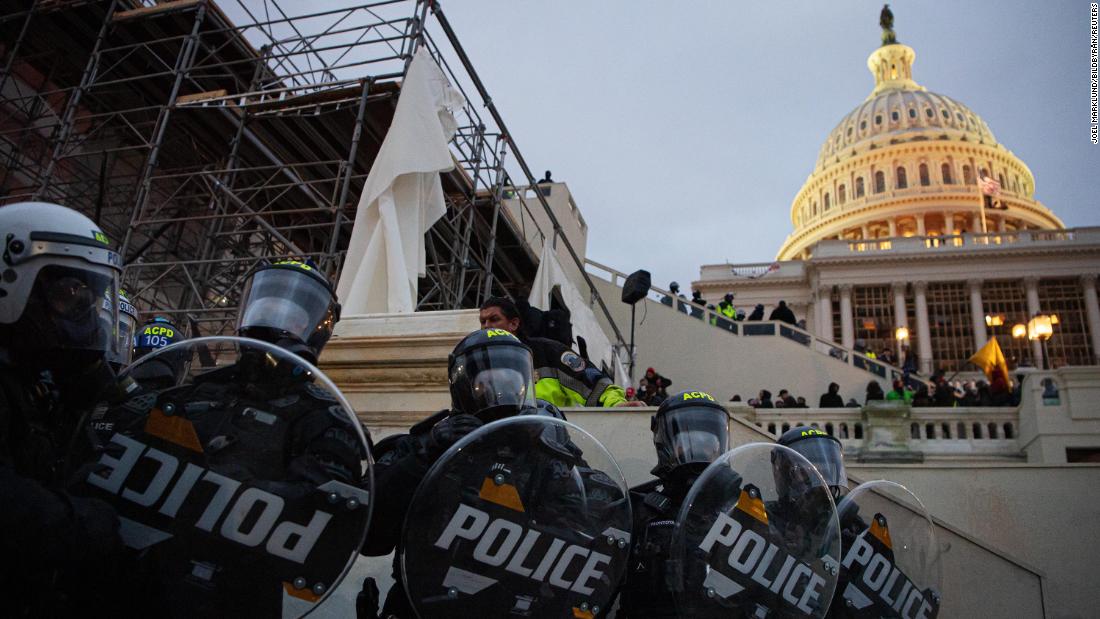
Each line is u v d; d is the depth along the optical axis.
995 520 7.52
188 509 1.92
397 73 9.51
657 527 3.03
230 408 2.00
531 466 2.34
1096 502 7.43
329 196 12.77
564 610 2.28
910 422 15.70
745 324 23.89
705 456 3.07
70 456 1.93
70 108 10.30
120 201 12.42
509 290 16.73
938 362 51.47
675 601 2.58
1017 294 53.16
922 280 53.34
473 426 2.47
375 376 5.20
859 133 89.00
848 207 81.12
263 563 1.92
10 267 2.06
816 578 2.72
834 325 54.75
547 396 4.90
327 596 1.95
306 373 2.06
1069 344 51.03
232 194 10.29
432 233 12.61
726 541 2.64
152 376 1.99
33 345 2.08
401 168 8.18
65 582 1.86
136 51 11.40
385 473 2.49
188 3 10.43
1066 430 14.09
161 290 11.35
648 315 23.70
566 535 2.33
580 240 21.70
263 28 11.24
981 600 5.21
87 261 2.16
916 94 89.81
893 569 3.23
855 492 3.31
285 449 2.00
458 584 2.19
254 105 10.21
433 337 5.14
